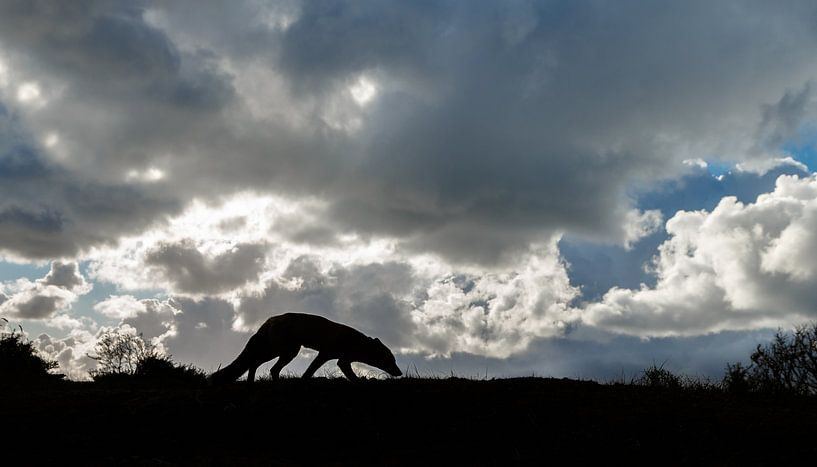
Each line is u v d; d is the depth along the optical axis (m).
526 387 13.95
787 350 16.97
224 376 14.48
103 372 23.44
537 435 11.72
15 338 22.70
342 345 14.73
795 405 14.47
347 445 11.91
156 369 23.31
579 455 10.94
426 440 11.97
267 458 11.24
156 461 10.70
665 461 10.62
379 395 13.54
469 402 13.17
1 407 13.36
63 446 11.52
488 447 11.48
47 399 13.95
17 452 11.21
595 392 13.69
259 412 12.81
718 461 10.42
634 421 11.88
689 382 15.97
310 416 12.65
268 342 14.53
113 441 11.81
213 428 12.46
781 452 10.59
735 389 15.89
